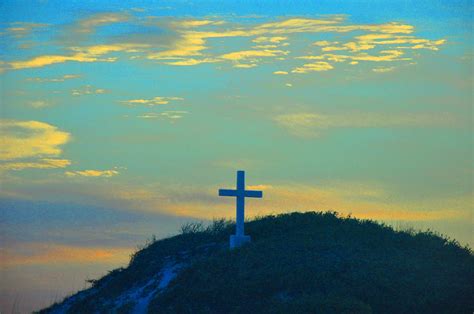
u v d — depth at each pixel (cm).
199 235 11119
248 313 8088
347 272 8525
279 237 9919
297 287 8294
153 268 10188
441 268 8975
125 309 9138
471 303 8125
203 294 8575
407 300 8050
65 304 10406
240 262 9119
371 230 10075
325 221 10569
